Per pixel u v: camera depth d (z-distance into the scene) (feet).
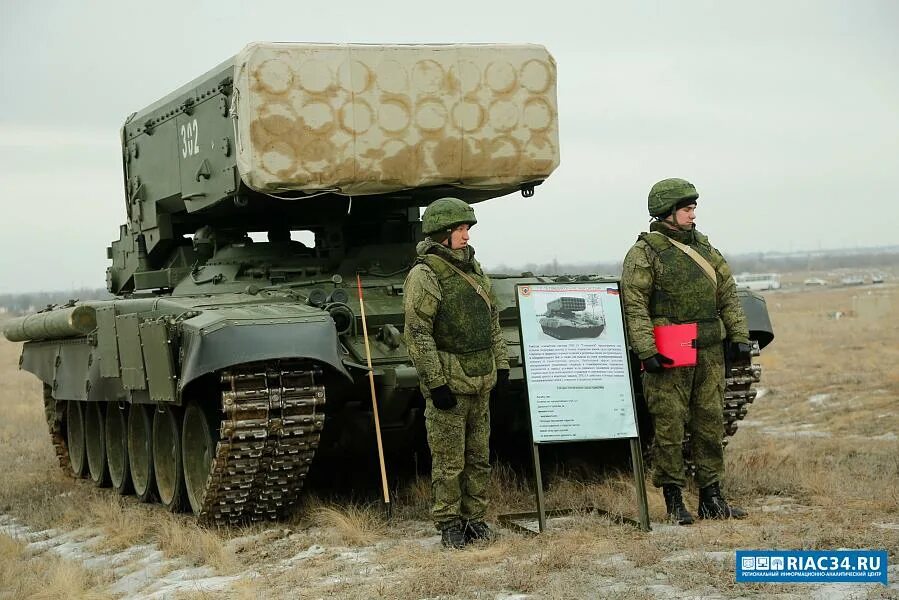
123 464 43.91
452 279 28.63
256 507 33.55
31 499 43.34
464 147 37.22
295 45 35.53
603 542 27.17
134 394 38.14
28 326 49.78
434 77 36.83
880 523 28.45
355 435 35.76
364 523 31.83
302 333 31.07
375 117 36.14
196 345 30.81
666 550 25.93
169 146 44.60
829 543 25.81
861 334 122.72
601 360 29.35
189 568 29.50
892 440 47.85
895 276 460.14
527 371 28.96
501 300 37.83
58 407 52.19
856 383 71.67
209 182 40.22
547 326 29.22
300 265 40.50
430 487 36.27
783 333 129.80
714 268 30.66
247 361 30.22
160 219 46.57
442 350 28.68
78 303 45.60
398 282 38.29
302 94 35.40
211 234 43.88
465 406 28.76
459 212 28.63
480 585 24.08
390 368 33.50
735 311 31.07
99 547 33.53
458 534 28.73
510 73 37.81
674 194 30.09
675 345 29.73
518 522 31.07
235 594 25.18
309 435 32.07
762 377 79.97
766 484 35.01
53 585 27.73
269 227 43.93
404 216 42.78
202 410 33.99
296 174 35.40
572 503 33.01
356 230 42.96
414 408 35.47
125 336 37.88
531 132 38.09
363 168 36.09
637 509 31.58
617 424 29.12
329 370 32.73
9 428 67.72
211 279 40.50
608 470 38.91
